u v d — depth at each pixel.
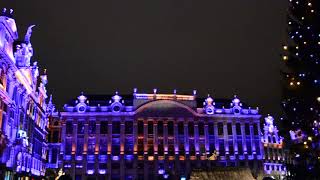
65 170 87.62
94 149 90.12
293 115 29.62
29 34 58.66
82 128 91.69
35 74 64.94
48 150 90.06
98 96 98.00
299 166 28.64
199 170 26.19
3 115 46.50
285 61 28.94
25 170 57.88
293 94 28.78
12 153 50.00
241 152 95.44
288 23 29.92
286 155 103.50
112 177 88.56
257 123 98.25
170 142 92.56
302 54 27.58
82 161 88.75
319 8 26.02
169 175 87.88
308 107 27.81
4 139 45.66
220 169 26.16
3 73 46.19
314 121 28.14
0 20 45.66
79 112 91.81
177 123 94.25
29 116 60.94
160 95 95.56
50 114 90.00
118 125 92.75
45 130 77.38
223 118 97.00
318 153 27.80
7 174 46.53
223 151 94.56
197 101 101.81
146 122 93.06
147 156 90.31
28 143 59.81
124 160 89.62
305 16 27.22
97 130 91.44
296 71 28.12
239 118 97.81
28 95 59.53
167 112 94.44
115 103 93.81
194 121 95.06
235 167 26.39
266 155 101.06
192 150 93.06
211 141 94.69
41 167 73.62
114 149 90.88
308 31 26.83
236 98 99.81
